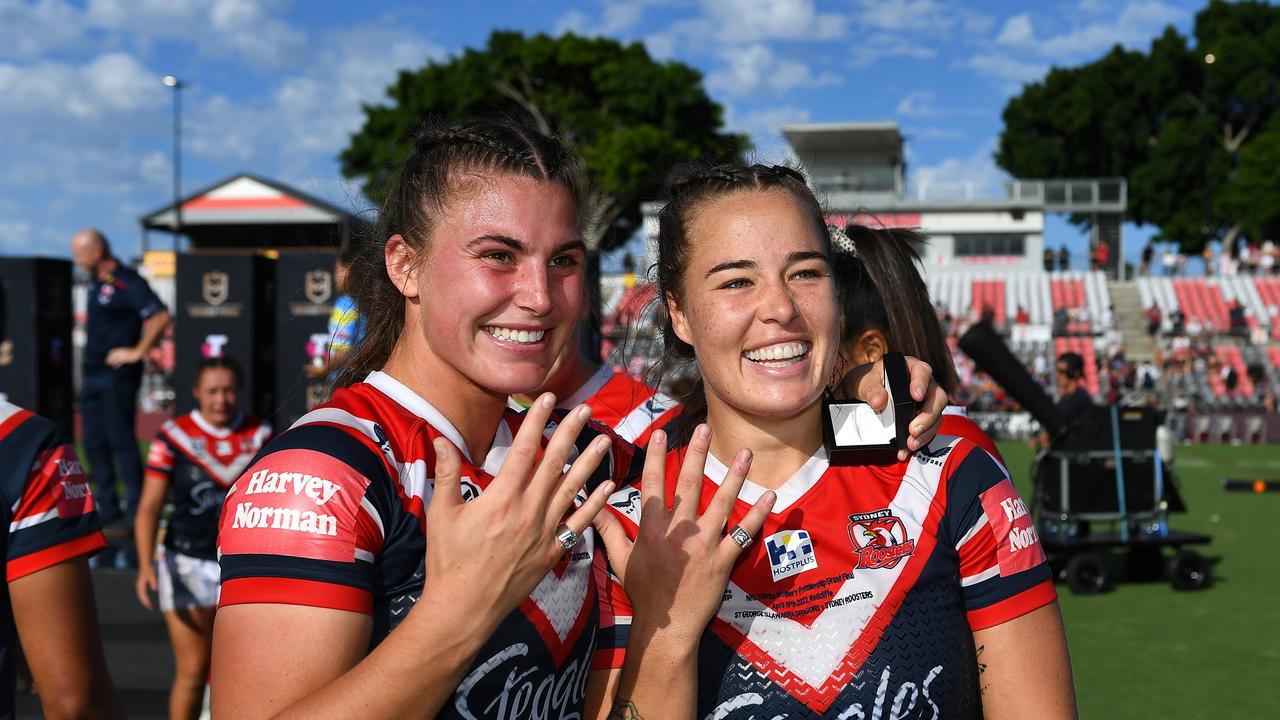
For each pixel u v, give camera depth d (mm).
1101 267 33469
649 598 1491
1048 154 45062
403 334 1482
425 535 1278
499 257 1328
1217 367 25422
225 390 4426
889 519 1667
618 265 2639
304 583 1178
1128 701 4512
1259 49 42344
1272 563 8102
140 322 8297
